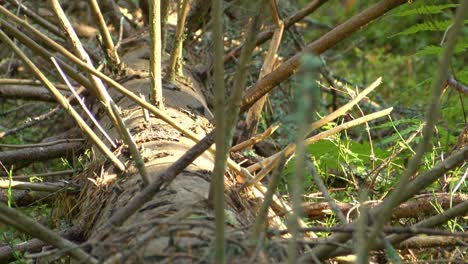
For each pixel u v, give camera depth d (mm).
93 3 5125
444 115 5887
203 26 6754
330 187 4746
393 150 4738
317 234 3887
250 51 2631
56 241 2658
